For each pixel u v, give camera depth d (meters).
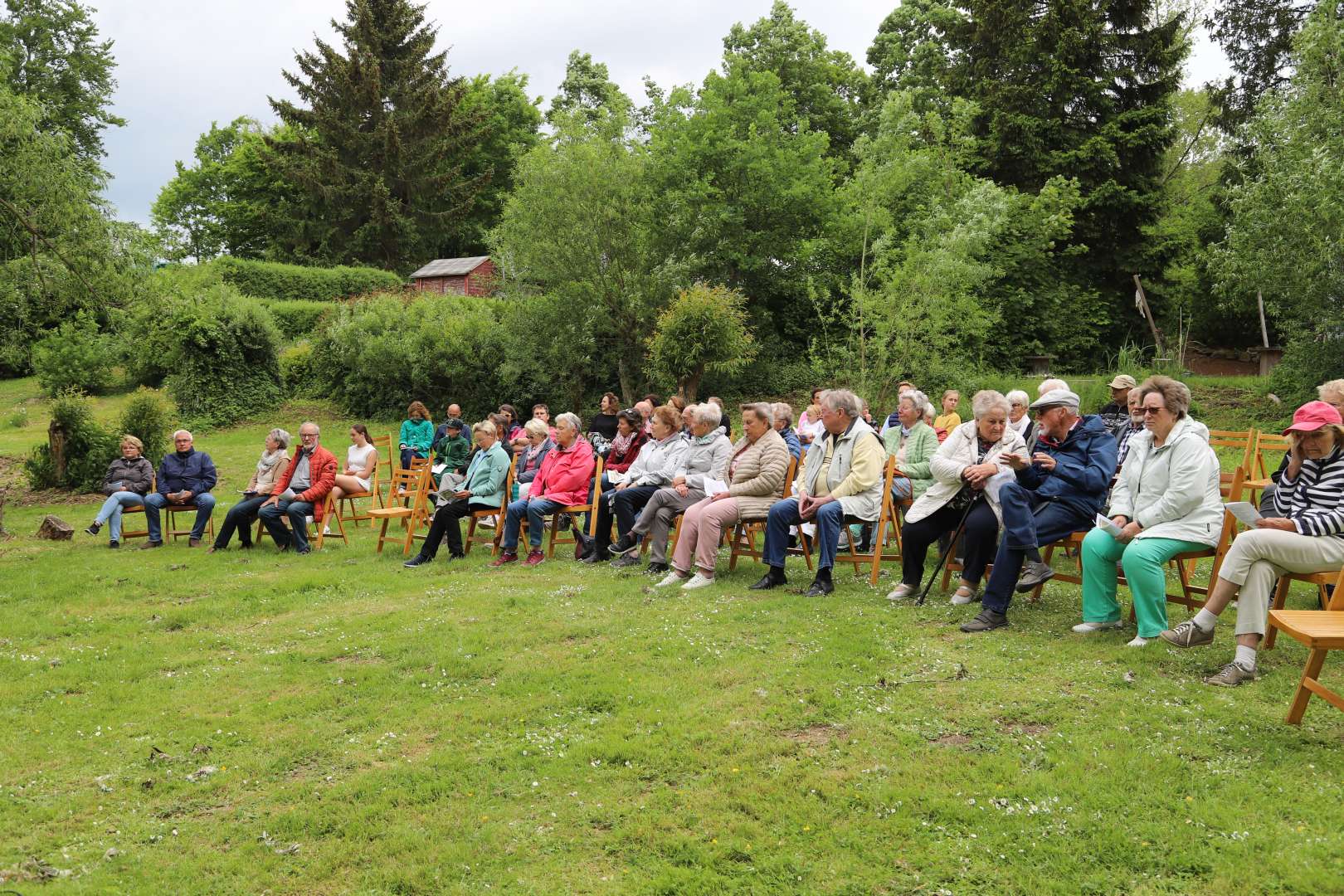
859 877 3.48
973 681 5.34
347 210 48.44
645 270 24.28
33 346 30.59
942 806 3.92
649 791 4.29
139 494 12.18
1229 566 5.32
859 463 7.70
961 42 29.92
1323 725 4.50
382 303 27.56
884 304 20.97
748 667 5.77
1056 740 4.48
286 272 37.91
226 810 4.39
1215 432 10.09
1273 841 3.50
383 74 50.47
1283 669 5.29
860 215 23.86
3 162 14.81
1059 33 27.08
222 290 27.44
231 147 60.12
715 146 24.42
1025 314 26.77
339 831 4.08
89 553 11.34
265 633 7.33
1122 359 23.77
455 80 51.53
